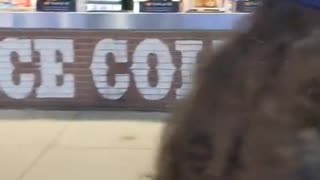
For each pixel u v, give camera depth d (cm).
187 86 94
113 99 769
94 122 712
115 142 632
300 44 77
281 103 77
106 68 759
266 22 81
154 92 763
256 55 80
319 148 76
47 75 763
